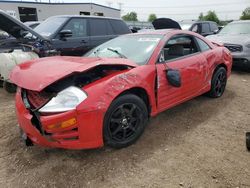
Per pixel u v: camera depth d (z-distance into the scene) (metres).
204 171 2.77
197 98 5.04
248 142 3.15
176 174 2.73
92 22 7.20
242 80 6.66
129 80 3.06
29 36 5.82
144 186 2.57
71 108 2.62
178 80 3.57
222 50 4.96
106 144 3.04
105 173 2.76
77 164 2.91
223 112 4.38
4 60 5.37
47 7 25.86
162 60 3.61
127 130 3.17
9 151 3.23
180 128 3.77
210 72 4.61
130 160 2.98
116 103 2.93
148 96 3.34
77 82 2.91
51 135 2.66
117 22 7.92
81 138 2.73
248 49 7.18
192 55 4.21
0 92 5.82
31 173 2.80
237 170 2.79
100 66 2.92
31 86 2.62
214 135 3.57
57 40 6.30
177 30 4.16
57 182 2.65
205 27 12.23
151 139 3.43
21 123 2.93
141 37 4.06
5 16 5.10
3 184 2.66
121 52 3.82
